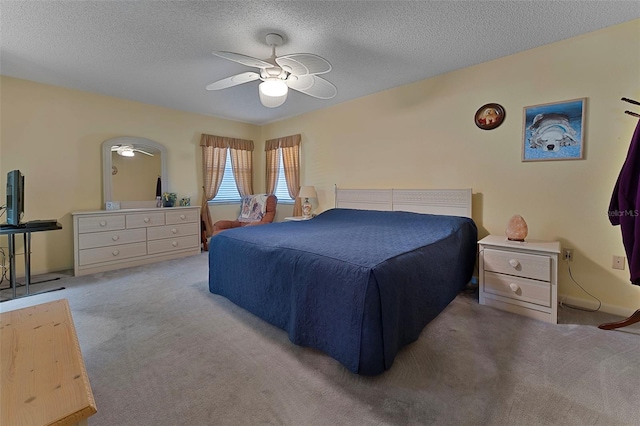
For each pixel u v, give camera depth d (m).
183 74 3.22
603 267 2.44
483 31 2.36
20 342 1.09
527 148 2.75
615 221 2.15
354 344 1.60
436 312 2.19
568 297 2.59
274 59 2.28
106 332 2.13
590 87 2.42
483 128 2.99
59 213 3.62
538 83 2.66
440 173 3.34
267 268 2.20
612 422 1.28
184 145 4.76
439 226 2.79
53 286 3.09
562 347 1.88
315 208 4.80
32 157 3.42
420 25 2.27
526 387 1.50
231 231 2.86
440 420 1.30
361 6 2.02
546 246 2.33
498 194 2.95
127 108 4.14
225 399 1.45
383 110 3.82
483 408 1.37
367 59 2.86
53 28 2.28
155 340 2.02
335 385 1.55
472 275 3.05
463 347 1.89
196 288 3.05
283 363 1.75
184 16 2.13
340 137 4.36
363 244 2.16
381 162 3.88
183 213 4.40
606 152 2.38
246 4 1.99
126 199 4.14
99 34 2.37
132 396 1.47
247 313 2.45
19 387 0.84
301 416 1.34
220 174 5.17
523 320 2.28
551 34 2.42
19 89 3.31
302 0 1.95
